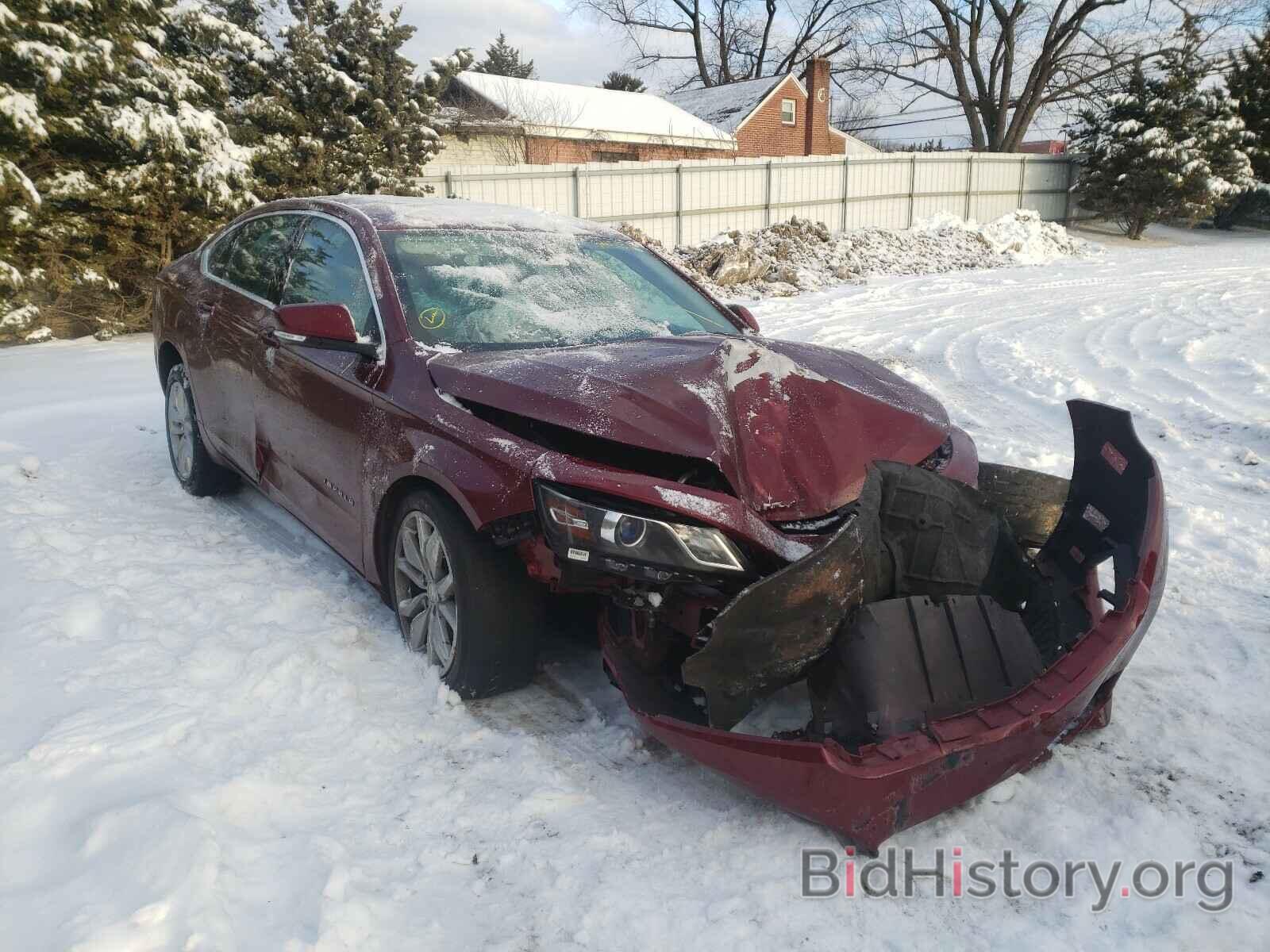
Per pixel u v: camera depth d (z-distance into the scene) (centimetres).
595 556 232
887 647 220
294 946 183
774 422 261
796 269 1738
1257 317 1120
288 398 356
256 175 1341
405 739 267
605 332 341
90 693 271
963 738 206
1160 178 2623
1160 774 246
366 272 341
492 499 253
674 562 227
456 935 195
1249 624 335
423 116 1616
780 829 229
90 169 1073
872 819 208
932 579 241
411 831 228
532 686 299
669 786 249
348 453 318
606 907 203
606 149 2780
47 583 340
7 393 713
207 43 1312
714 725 219
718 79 4619
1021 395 741
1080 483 272
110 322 1074
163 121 1038
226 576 366
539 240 390
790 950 192
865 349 984
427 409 284
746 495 240
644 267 404
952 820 230
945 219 2377
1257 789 239
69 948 172
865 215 2538
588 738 271
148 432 593
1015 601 256
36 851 204
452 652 283
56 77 952
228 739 256
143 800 216
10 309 996
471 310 330
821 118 3512
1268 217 3095
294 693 284
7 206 966
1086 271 1855
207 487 467
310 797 238
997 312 1262
